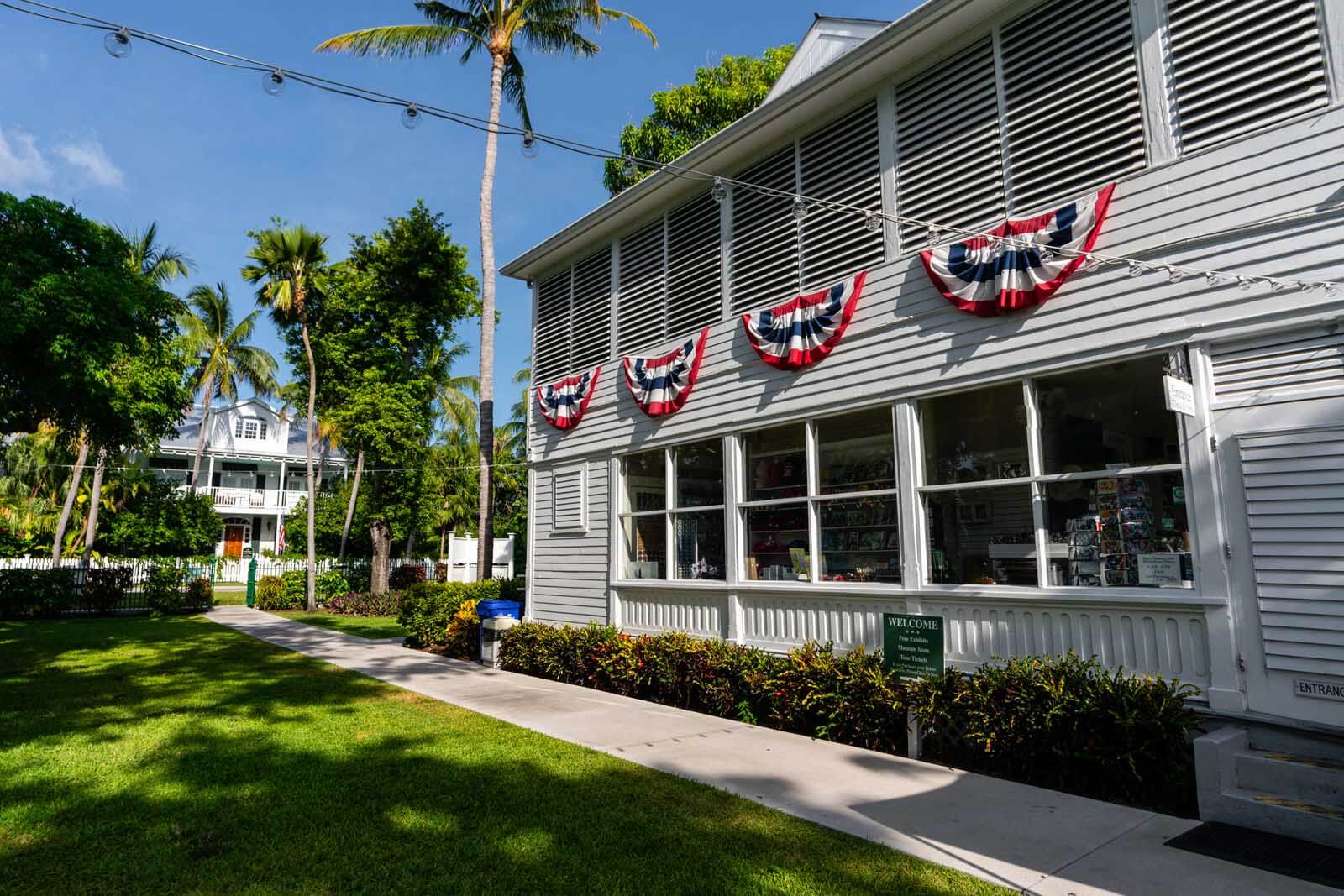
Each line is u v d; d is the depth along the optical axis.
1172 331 5.92
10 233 13.21
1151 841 4.48
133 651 13.66
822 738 7.11
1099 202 6.35
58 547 25.41
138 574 24.09
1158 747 5.11
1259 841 4.42
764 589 8.77
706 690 8.34
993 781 5.74
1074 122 6.79
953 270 7.22
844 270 8.52
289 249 24.17
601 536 11.59
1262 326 5.50
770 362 8.90
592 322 12.45
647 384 10.66
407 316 24.70
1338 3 5.47
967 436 7.21
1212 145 5.92
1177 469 5.82
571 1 17.81
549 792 5.49
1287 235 5.50
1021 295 6.71
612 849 4.46
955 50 7.68
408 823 4.90
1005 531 6.87
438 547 36.59
